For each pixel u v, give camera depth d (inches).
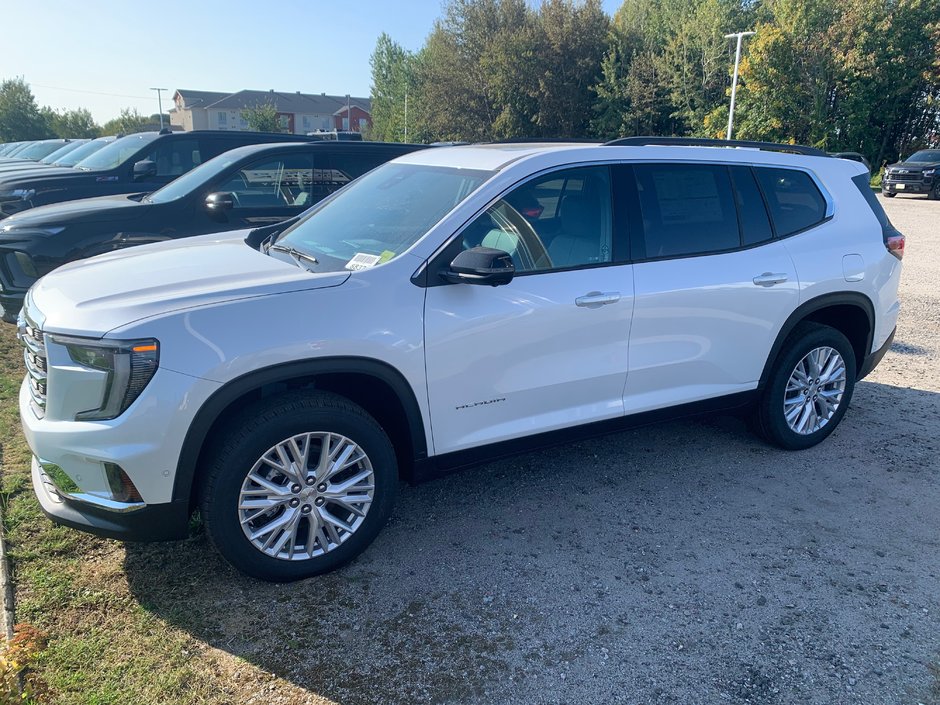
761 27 1336.1
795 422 175.3
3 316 233.8
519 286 131.6
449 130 1840.6
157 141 382.3
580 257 139.8
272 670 101.6
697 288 150.6
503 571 126.5
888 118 1363.2
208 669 101.1
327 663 103.3
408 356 121.5
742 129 1389.0
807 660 105.5
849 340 187.0
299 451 116.5
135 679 98.5
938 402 212.7
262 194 264.4
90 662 101.0
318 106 4173.2
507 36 1697.8
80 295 116.4
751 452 177.3
